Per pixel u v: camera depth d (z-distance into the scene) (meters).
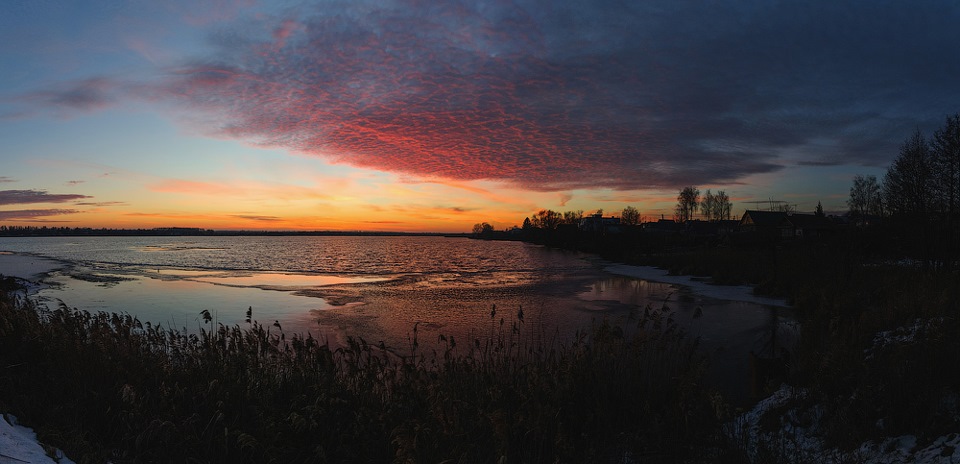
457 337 16.17
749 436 6.66
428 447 5.41
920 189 22.91
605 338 8.66
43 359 7.59
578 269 49.53
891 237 29.45
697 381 7.73
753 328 17.00
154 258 73.88
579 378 7.71
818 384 7.48
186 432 5.56
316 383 7.27
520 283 35.69
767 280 28.12
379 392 7.49
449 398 6.21
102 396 6.21
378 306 24.06
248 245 158.50
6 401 5.85
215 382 6.35
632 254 60.12
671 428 6.68
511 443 6.05
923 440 5.58
